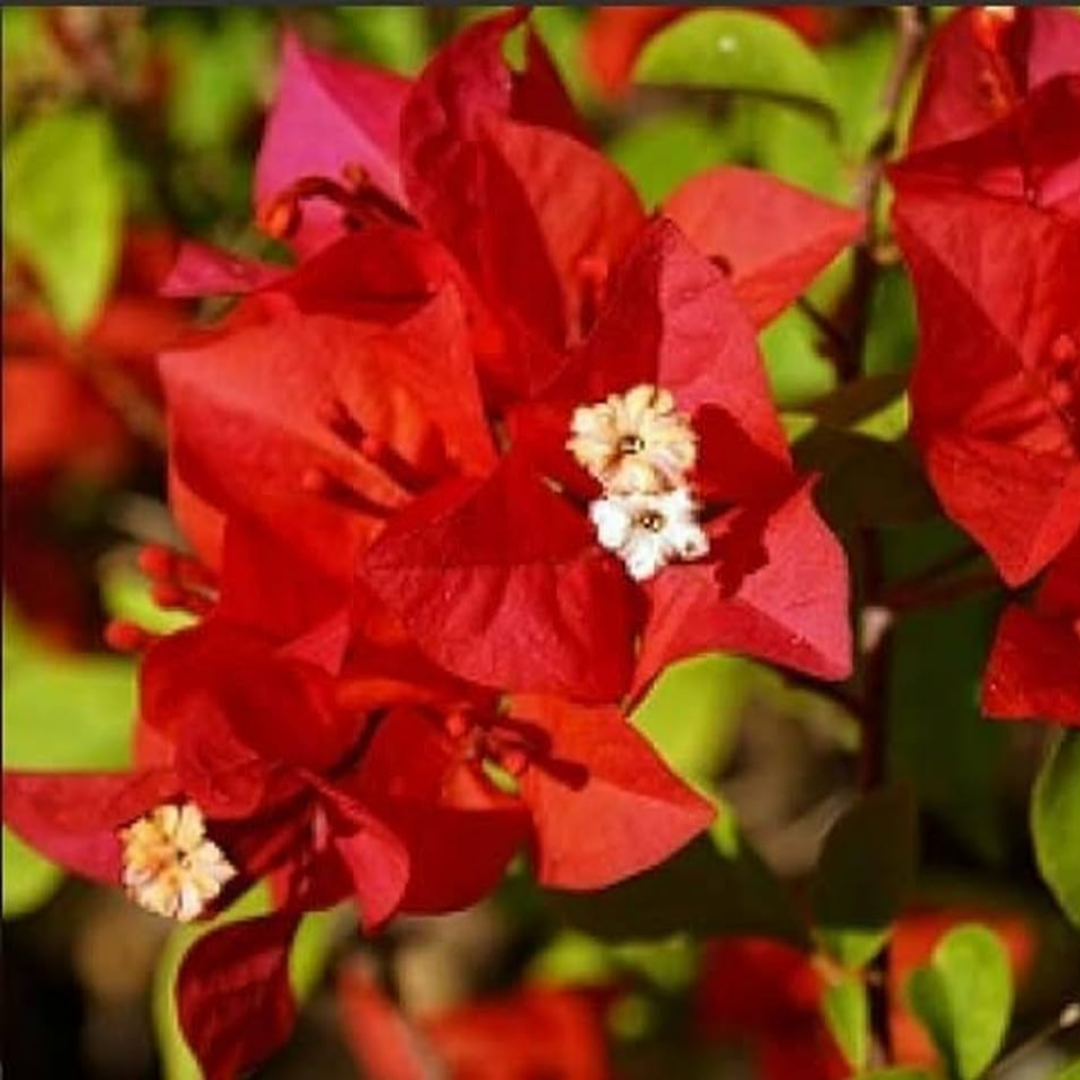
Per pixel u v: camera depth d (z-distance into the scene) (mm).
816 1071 591
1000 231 447
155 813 450
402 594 442
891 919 488
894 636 523
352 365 470
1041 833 443
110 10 641
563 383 444
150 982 803
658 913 504
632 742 447
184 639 455
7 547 682
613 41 636
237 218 661
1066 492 436
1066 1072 461
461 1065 617
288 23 611
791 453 469
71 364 658
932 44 504
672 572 446
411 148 461
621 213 466
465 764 458
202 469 471
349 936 604
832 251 464
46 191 598
